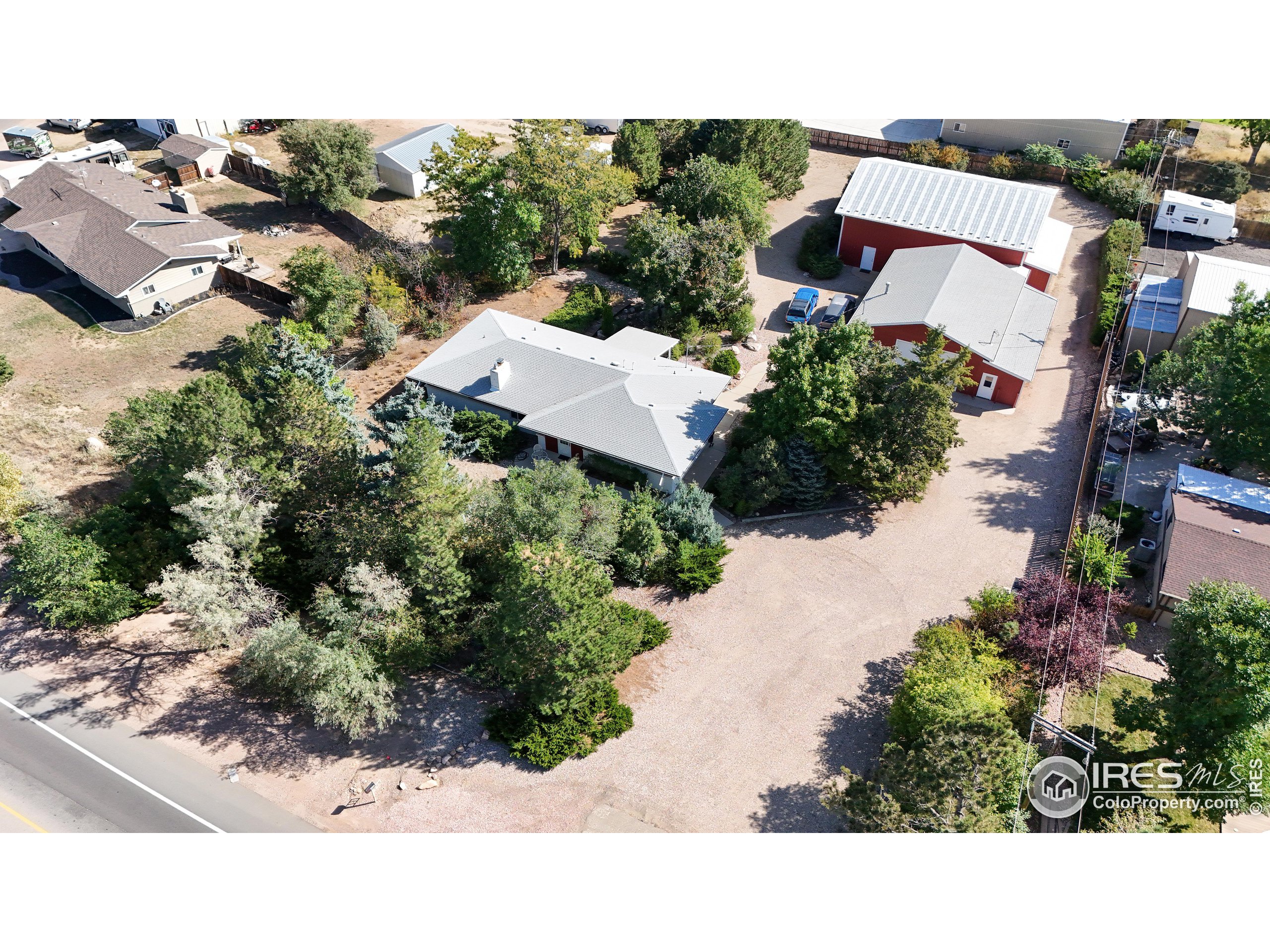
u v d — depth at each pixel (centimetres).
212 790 3738
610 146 8725
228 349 6309
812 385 4778
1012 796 3400
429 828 3566
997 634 4209
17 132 8688
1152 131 8262
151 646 4403
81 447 5469
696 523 4672
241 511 4250
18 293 6844
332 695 3703
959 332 5725
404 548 4244
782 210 7950
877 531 4919
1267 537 4325
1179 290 6144
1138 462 5228
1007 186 6906
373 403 5816
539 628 3675
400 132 9212
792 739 3900
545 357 5556
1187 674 3419
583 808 3644
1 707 4084
